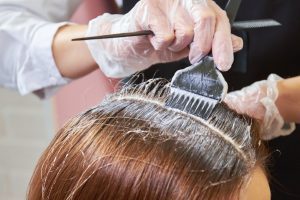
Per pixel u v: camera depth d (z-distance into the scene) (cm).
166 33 67
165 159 51
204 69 59
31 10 106
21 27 100
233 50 64
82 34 93
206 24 63
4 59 104
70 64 97
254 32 95
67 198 55
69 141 58
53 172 57
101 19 86
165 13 71
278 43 96
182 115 56
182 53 72
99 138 55
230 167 51
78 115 62
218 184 50
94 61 93
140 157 52
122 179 51
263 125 77
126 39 77
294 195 100
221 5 96
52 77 101
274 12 96
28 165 158
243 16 98
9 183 161
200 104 57
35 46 98
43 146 154
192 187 49
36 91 108
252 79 98
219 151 52
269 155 63
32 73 102
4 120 151
